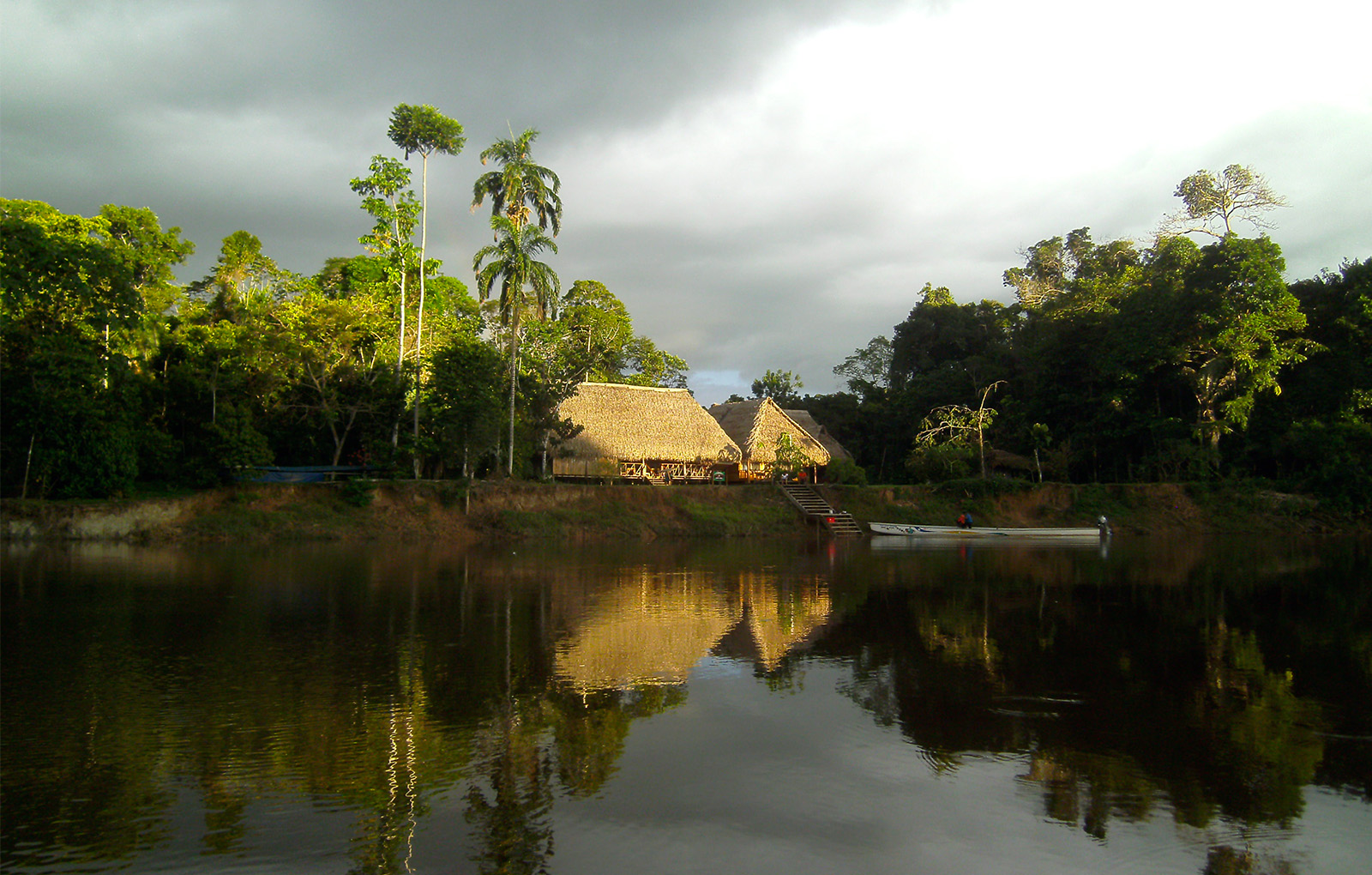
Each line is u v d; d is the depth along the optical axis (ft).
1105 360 134.51
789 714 29.78
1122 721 29.43
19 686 31.63
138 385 97.76
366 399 107.24
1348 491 119.14
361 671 34.63
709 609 50.88
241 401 99.71
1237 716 29.96
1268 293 119.65
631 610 50.14
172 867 18.08
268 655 37.27
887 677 35.04
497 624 45.11
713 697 31.71
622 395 134.31
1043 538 111.34
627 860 18.81
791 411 168.04
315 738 26.45
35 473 85.66
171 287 125.08
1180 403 139.74
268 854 18.81
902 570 73.26
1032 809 21.95
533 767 24.35
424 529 97.35
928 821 21.16
